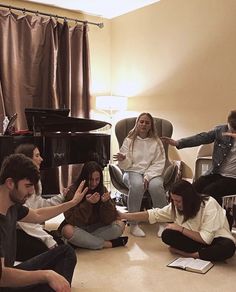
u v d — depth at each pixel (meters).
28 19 4.81
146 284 2.38
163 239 2.93
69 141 3.58
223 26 4.17
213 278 2.46
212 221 2.74
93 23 5.46
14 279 1.40
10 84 4.67
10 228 1.60
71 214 3.00
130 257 2.86
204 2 4.35
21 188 1.54
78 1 4.95
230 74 4.14
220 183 3.34
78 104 5.26
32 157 2.66
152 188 3.59
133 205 3.57
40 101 4.99
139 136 3.93
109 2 5.02
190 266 2.59
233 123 3.33
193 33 4.50
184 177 4.63
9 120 3.85
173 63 4.77
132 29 5.31
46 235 2.50
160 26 4.89
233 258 2.81
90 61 5.51
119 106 5.22
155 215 3.03
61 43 5.11
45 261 1.70
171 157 4.80
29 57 4.84
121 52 5.53
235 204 3.17
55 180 4.53
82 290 2.29
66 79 5.10
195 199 2.78
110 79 5.75
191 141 3.67
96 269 2.62
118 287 2.33
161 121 4.30
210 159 3.89
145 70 5.16
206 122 4.42
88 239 2.99
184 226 2.86
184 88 4.65
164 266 2.67
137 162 3.84
